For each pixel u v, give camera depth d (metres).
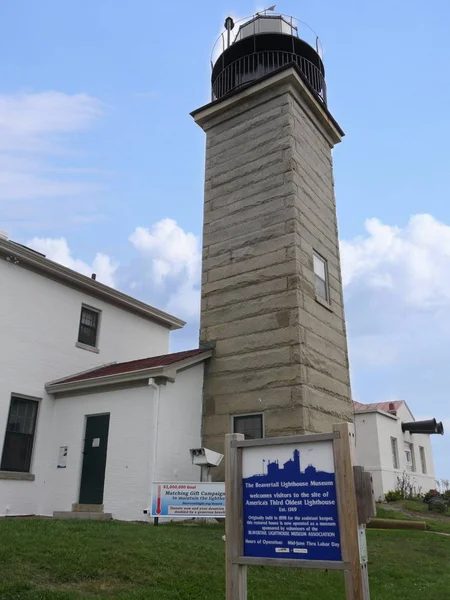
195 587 7.60
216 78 21.50
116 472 14.80
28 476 16.50
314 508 5.66
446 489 29.03
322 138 19.91
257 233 17.03
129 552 8.63
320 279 17.47
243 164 18.25
